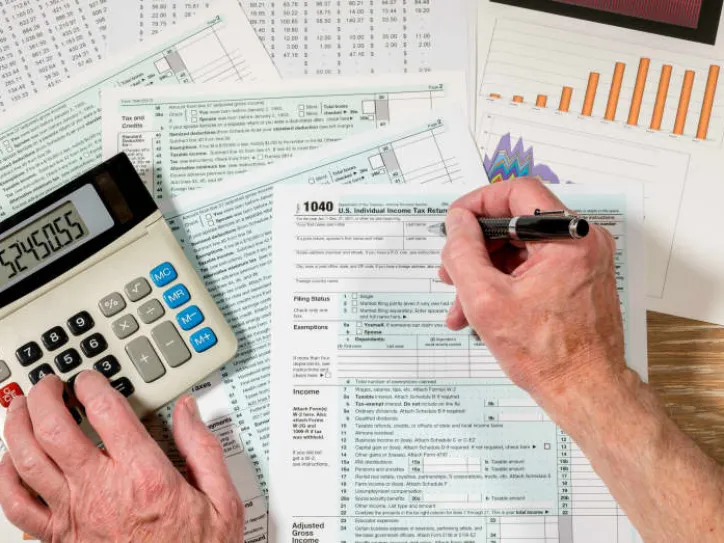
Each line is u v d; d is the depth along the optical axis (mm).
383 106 503
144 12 516
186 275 451
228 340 448
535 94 503
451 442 471
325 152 499
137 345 442
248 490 471
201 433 437
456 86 504
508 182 423
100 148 505
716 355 478
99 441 438
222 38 513
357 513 466
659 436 377
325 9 513
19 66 515
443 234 487
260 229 493
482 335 388
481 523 465
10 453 415
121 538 397
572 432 389
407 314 482
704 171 491
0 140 510
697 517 365
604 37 505
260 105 506
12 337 442
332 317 482
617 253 482
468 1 512
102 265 448
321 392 476
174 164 502
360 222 489
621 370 390
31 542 467
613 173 494
